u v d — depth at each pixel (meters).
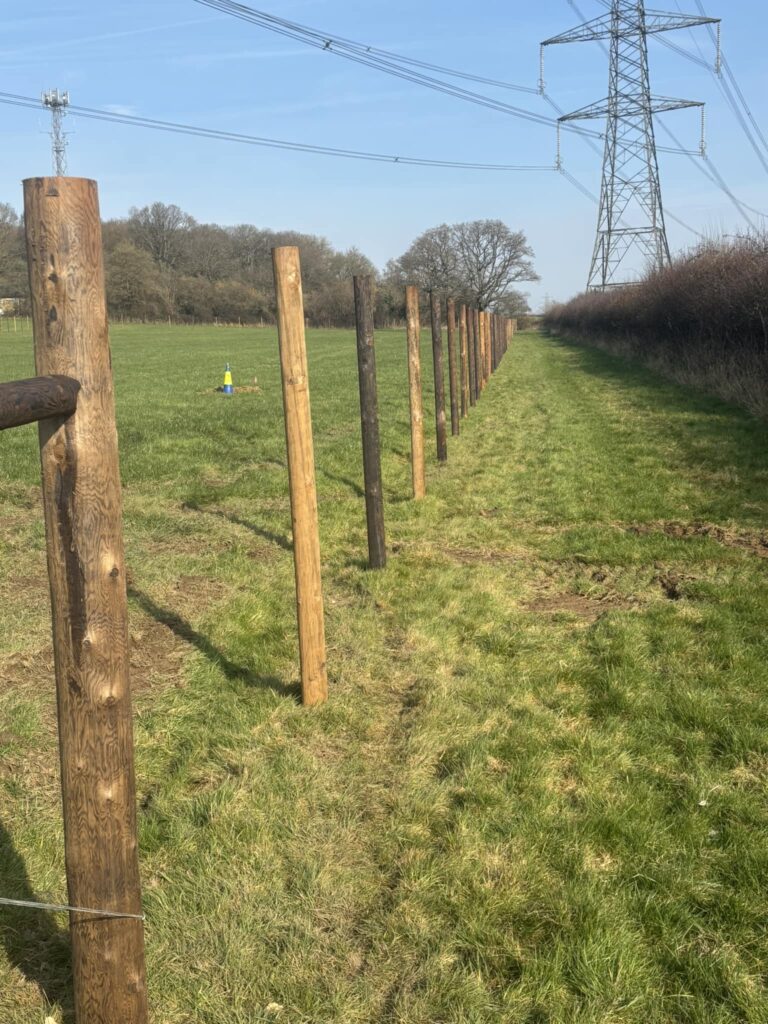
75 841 2.12
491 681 4.68
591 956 2.65
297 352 4.04
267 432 14.55
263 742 4.00
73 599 2.02
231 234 101.44
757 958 2.67
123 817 2.15
